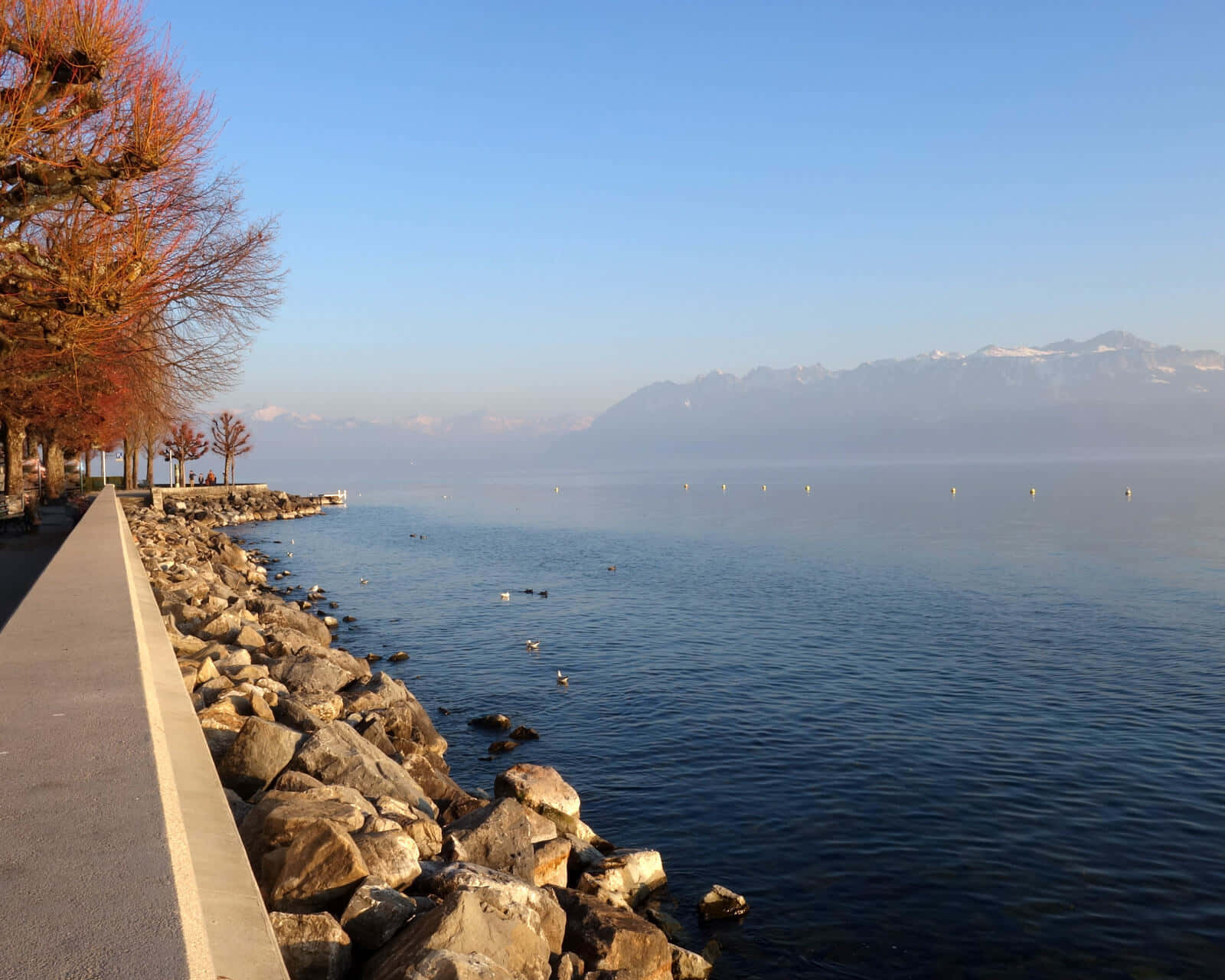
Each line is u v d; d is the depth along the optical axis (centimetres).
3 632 873
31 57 1539
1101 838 1691
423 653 3403
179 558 3512
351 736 1257
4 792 451
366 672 2242
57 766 489
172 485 10912
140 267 1786
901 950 1298
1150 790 1944
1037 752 2206
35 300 1739
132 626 906
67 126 1636
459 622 4075
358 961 654
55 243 1788
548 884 1072
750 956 1277
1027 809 1833
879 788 1956
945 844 1658
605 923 963
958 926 1369
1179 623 4022
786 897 1452
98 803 437
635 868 1383
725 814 1803
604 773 2056
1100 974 1249
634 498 19600
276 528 10000
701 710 2597
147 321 2172
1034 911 1416
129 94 1662
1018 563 6562
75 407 3681
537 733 2336
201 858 500
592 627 3966
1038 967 1265
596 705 2648
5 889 347
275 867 686
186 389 3216
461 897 641
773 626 3984
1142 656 3325
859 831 1717
